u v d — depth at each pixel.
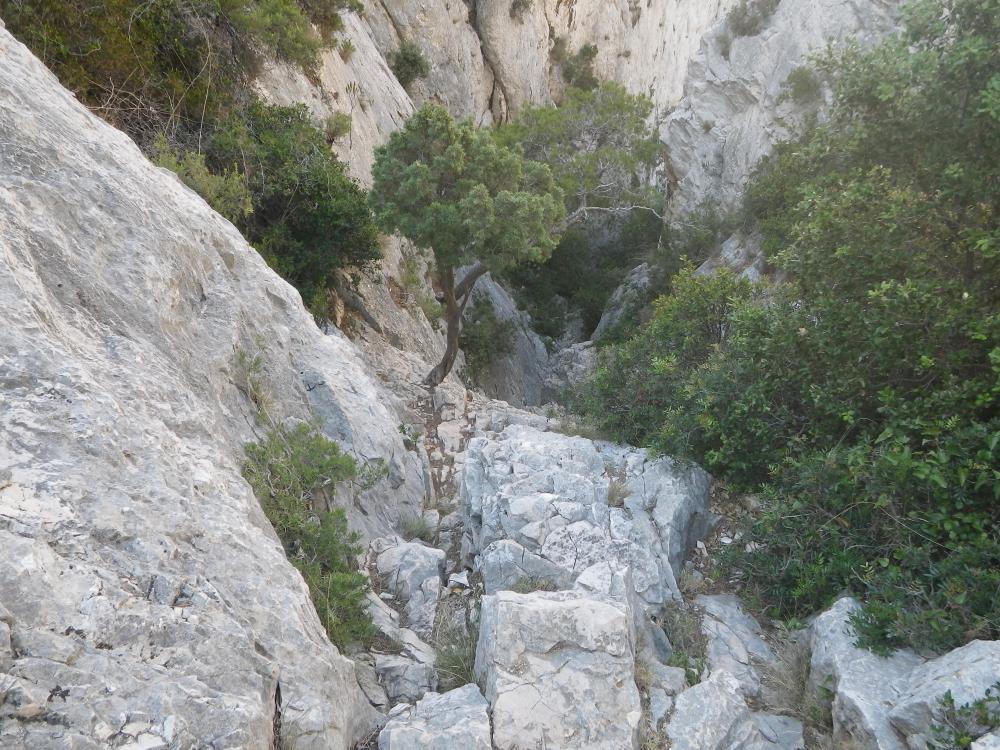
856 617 4.62
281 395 6.20
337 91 16.11
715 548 6.73
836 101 6.63
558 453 6.89
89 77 8.95
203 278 5.72
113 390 3.96
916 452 5.22
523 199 9.69
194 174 8.79
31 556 2.80
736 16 21.42
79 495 3.18
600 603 4.50
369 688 4.39
